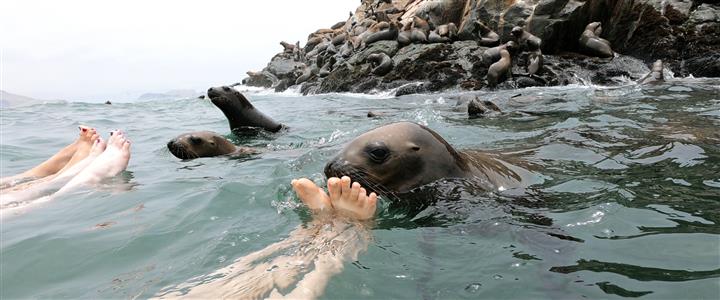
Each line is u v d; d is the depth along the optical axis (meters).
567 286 0.54
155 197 1.03
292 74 6.73
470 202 0.84
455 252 0.66
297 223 0.81
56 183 1.13
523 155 1.12
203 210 0.91
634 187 0.86
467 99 2.71
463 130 1.70
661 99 2.14
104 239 0.78
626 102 2.13
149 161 1.51
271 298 0.56
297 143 1.82
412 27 5.01
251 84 7.91
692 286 0.51
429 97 3.49
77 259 0.71
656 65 3.20
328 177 0.93
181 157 1.56
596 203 0.79
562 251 0.63
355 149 0.91
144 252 0.72
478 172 0.94
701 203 0.76
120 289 0.60
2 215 0.92
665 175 0.92
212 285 0.60
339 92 4.75
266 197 0.98
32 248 0.75
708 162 0.98
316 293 0.57
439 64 4.05
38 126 2.57
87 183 1.12
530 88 3.52
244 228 0.80
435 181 0.90
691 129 1.29
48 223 0.87
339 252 0.68
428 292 0.56
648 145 1.13
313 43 8.35
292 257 0.67
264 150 1.66
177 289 0.59
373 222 0.79
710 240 0.62
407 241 0.71
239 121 2.15
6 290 0.62
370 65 4.61
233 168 1.34
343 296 0.56
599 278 0.55
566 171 1.00
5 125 2.61
